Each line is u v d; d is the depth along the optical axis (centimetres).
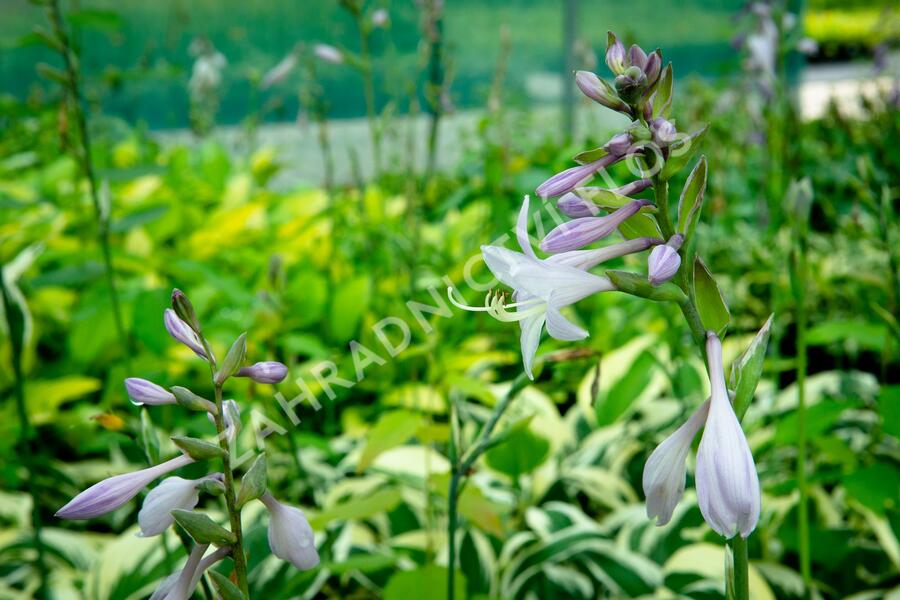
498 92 143
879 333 71
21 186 169
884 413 62
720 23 235
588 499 97
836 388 98
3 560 83
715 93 185
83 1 221
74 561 82
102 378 117
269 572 68
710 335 38
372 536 83
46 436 104
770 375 114
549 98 243
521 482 92
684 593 69
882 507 63
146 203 149
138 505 94
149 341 91
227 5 235
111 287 81
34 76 223
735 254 135
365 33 107
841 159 159
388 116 114
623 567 73
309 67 132
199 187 185
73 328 108
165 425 96
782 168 117
